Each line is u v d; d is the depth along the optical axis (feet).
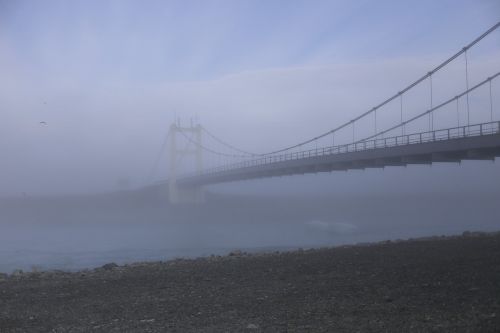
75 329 24.39
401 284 33.91
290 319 24.64
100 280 42.57
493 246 57.21
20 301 33.71
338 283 35.58
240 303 29.60
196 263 52.90
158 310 28.55
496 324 21.66
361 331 21.49
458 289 31.17
